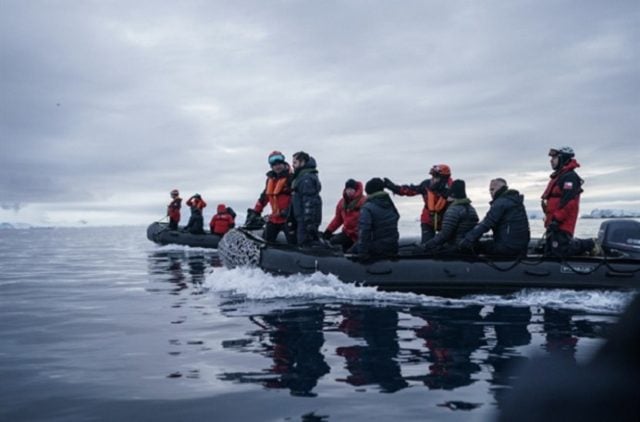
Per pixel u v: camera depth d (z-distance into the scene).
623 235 7.03
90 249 21.50
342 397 2.90
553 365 0.52
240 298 6.70
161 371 3.48
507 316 5.36
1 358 3.85
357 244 7.29
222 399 2.91
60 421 2.63
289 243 8.20
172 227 19.36
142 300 6.67
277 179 8.31
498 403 0.53
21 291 7.74
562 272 6.64
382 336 4.41
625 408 0.44
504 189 6.89
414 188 8.52
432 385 3.08
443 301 6.32
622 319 0.48
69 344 4.28
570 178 6.76
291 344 4.16
